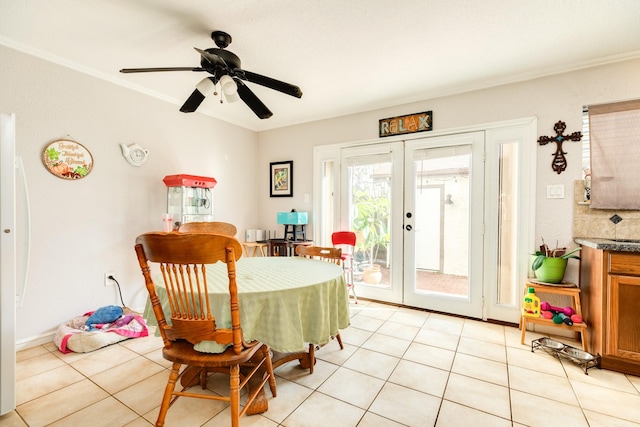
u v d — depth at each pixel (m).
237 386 1.29
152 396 1.65
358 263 3.57
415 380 1.82
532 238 2.59
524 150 2.62
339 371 1.92
